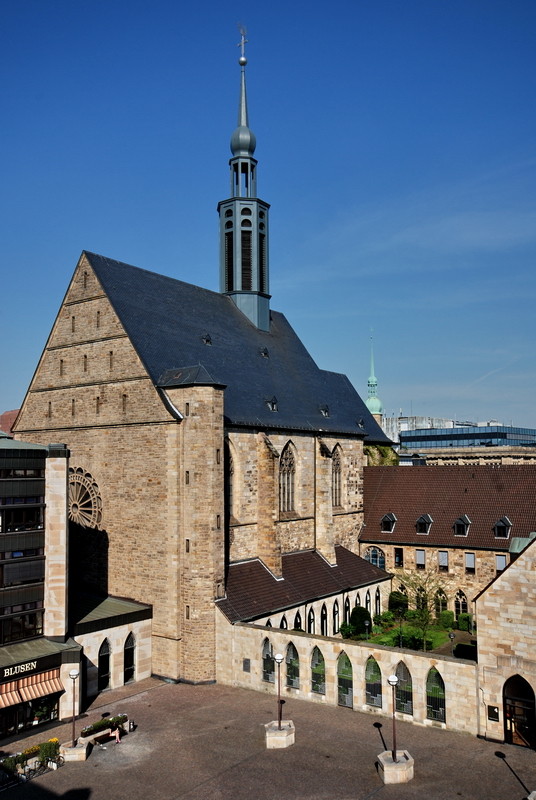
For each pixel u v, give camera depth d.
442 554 73.56
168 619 52.06
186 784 35.50
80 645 45.00
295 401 72.75
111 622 49.69
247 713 44.94
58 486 45.56
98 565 57.22
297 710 45.41
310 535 69.94
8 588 43.50
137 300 60.88
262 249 78.38
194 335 64.56
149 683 51.22
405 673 44.16
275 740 39.47
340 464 78.69
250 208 77.06
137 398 55.00
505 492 74.88
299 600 58.75
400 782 35.25
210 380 51.91
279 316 84.81
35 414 63.69
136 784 35.66
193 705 46.47
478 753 38.56
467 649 59.78
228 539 58.16
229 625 50.62
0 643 43.03
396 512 79.06
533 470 75.31
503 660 40.19
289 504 68.06
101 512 57.38
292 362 79.50
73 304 60.53
